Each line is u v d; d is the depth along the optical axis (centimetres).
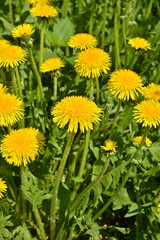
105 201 77
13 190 75
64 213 75
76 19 100
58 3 103
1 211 70
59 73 81
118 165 72
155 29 90
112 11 100
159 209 72
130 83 70
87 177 78
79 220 73
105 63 73
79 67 73
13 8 103
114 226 79
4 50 73
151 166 77
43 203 75
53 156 79
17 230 74
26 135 69
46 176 75
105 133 81
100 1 101
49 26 95
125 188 74
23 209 74
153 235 73
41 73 84
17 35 77
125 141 79
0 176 74
